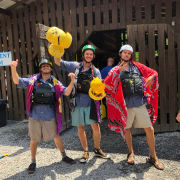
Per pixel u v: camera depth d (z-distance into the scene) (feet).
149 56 12.01
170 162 8.82
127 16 13.37
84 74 8.50
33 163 8.49
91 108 8.59
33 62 16.33
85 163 8.98
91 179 7.72
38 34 11.02
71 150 10.52
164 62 12.06
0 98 16.88
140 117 8.39
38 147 11.02
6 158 9.87
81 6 14.15
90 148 10.69
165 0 12.67
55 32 7.62
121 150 10.31
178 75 12.34
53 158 9.62
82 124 8.84
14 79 7.59
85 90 8.50
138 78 8.41
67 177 7.93
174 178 7.60
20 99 16.93
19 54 16.65
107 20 13.80
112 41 22.88
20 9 16.03
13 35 16.85
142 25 11.83
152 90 8.82
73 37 14.52
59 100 8.30
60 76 13.16
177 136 11.93
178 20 12.54
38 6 15.24
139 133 12.23
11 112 17.46
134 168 8.40
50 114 8.18
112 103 8.76
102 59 22.07
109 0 14.83
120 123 8.61
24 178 7.98
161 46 11.98
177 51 12.26
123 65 8.04
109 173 8.08
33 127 8.14
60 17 14.62
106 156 9.36
